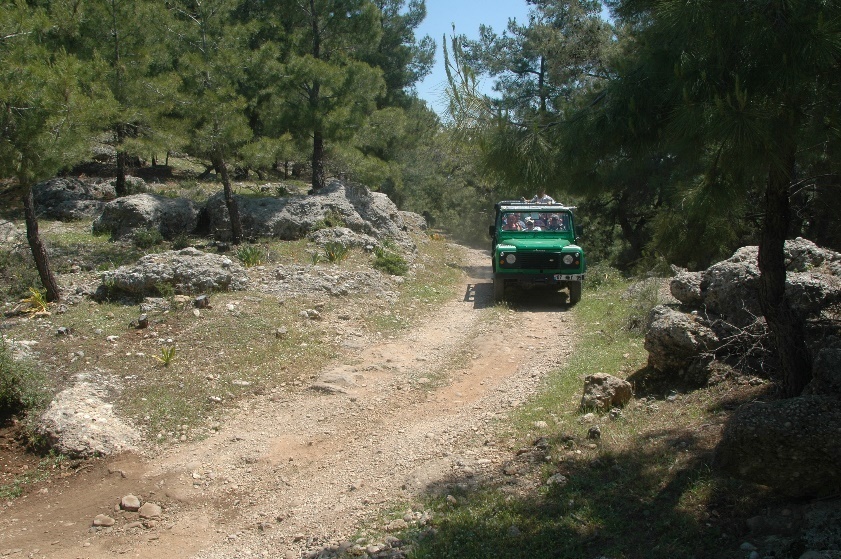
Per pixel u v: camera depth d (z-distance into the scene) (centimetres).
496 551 496
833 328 719
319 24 2138
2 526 635
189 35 1739
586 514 528
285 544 580
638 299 1236
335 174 2562
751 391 696
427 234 2730
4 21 1061
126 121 1647
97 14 1873
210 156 1791
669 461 588
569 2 2675
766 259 587
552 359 1053
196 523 637
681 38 479
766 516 464
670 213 660
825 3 427
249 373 985
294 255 1658
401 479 673
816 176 571
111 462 753
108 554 583
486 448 718
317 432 824
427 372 1027
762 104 438
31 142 1041
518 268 1498
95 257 1537
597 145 544
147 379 936
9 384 840
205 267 1296
